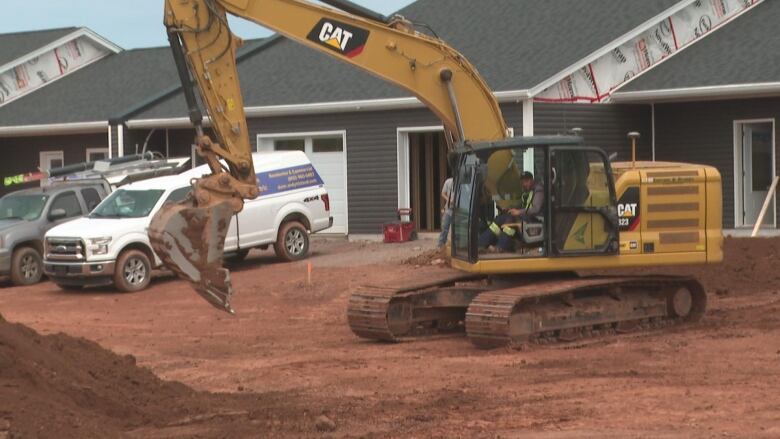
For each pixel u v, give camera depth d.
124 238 40.53
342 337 29.59
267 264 44.06
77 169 49.06
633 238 27.72
